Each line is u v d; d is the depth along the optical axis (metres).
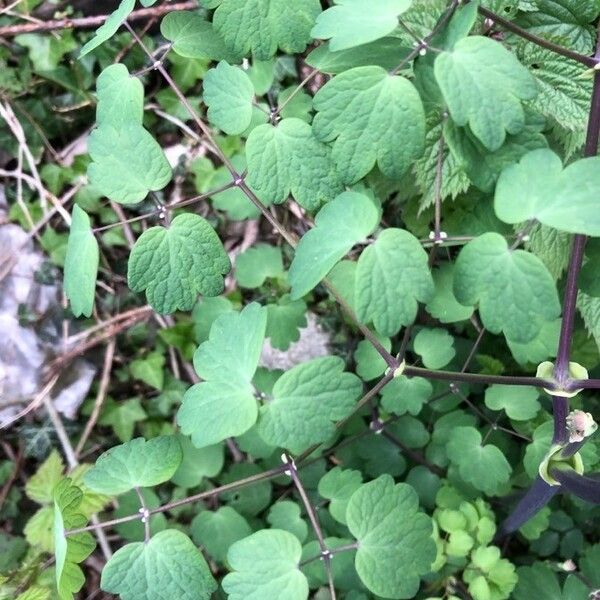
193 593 0.18
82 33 0.31
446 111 0.17
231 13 0.17
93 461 0.31
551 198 0.15
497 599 0.23
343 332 0.30
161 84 0.32
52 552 0.27
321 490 0.23
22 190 0.32
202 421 0.18
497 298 0.15
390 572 0.19
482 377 0.18
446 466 0.26
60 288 0.31
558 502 0.26
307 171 0.18
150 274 0.18
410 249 0.15
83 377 0.31
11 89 0.31
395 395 0.24
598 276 0.18
